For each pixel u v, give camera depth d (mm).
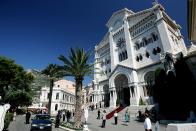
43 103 69625
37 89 57375
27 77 48812
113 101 41969
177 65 23562
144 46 39531
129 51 41938
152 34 37938
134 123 23094
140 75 37781
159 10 36375
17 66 44625
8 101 42719
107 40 54406
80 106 21812
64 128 20312
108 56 52625
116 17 50219
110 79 44375
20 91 44156
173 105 22547
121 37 47156
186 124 7539
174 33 39875
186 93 21797
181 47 40562
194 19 11031
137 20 42688
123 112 34406
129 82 38500
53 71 36219
